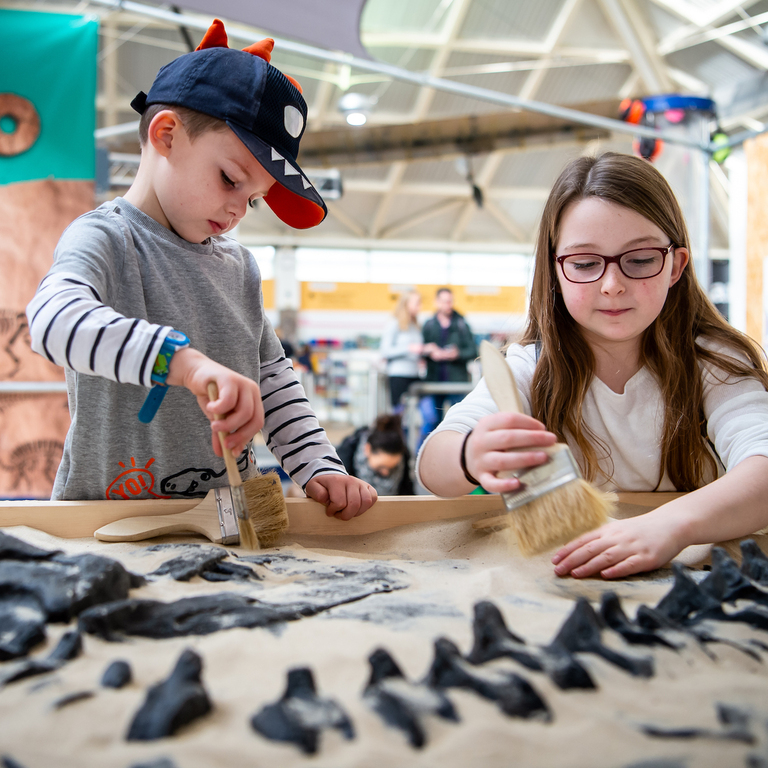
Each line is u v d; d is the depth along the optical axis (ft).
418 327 14.97
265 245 28.07
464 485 2.20
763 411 2.49
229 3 6.70
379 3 16.12
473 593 1.63
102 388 2.57
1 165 6.10
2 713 0.97
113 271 2.44
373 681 1.04
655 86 19.70
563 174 2.72
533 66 18.99
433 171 25.11
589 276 2.50
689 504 2.04
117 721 0.95
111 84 18.02
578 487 1.70
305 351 19.19
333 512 2.45
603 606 1.33
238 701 1.01
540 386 2.81
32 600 1.33
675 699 1.06
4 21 6.04
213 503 2.18
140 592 1.50
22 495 6.34
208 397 1.88
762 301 9.06
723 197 23.02
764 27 15.57
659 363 2.79
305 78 18.58
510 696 1.00
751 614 1.35
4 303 6.17
